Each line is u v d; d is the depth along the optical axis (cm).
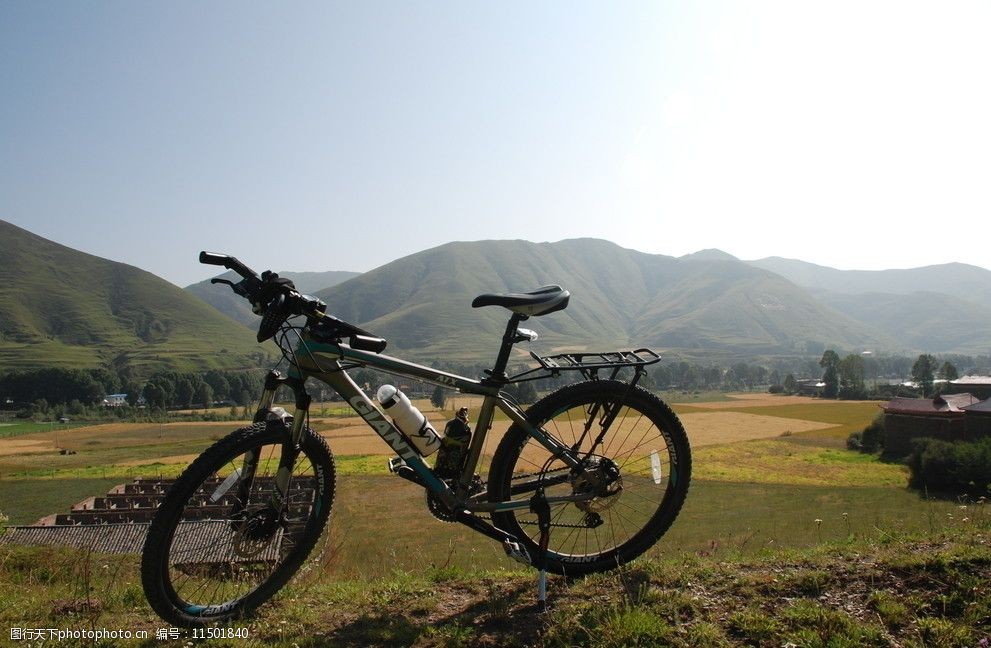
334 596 365
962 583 313
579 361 356
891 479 4172
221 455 318
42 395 11938
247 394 11438
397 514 2572
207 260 317
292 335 328
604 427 368
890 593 317
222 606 329
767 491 3619
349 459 4266
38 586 451
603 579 355
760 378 18562
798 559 369
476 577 394
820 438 6644
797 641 283
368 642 303
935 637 282
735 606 315
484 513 355
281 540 342
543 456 360
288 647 298
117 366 17900
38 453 6706
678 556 448
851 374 12338
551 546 371
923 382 11481
